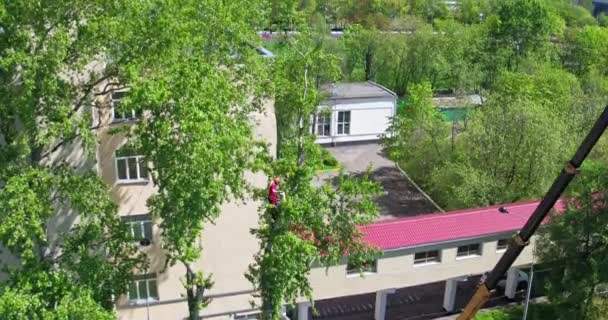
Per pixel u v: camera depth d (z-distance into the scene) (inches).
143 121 961.5
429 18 5388.8
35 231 879.7
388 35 3737.7
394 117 2674.7
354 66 3764.8
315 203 1051.9
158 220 1284.4
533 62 3410.4
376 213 1096.8
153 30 938.1
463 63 3540.8
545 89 2615.7
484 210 1705.2
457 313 1724.9
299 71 1152.2
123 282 1063.0
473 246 1628.9
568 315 1457.9
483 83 3678.6
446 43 3722.9
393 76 3833.7
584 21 5674.2
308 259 1059.9
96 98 1134.4
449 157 2373.3
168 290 1355.8
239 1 1197.7
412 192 2484.0
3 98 921.5
